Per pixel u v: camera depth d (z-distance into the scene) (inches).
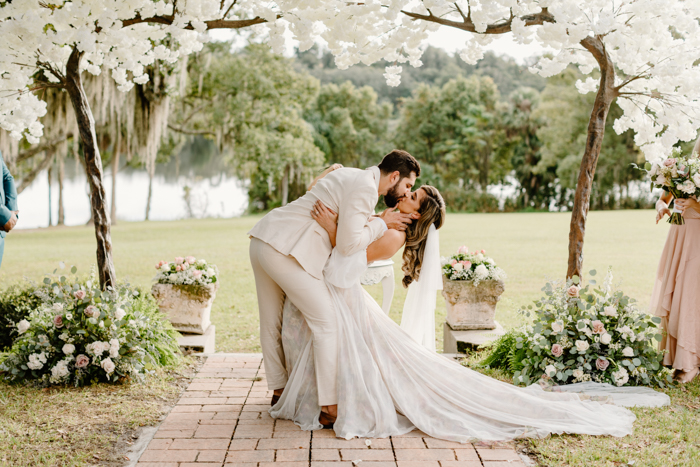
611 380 140.9
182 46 171.9
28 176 895.7
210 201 1576.0
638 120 161.9
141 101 583.5
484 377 127.1
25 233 854.5
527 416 118.4
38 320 145.5
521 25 124.5
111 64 170.4
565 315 146.8
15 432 111.0
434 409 116.8
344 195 114.6
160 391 136.9
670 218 146.1
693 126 148.9
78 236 746.8
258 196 1544.0
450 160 1754.4
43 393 134.0
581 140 1417.3
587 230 703.7
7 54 138.9
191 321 176.4
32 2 125.3
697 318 142.0
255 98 933.2
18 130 163.5
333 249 120.7
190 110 972.6
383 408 113.4
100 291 151.3
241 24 136.7
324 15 132.3
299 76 1032.2
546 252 488.7
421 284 141.6
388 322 127.7
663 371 142.3
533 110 1684.3
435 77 2459.4
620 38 131.5
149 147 591.2
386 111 1887.3
